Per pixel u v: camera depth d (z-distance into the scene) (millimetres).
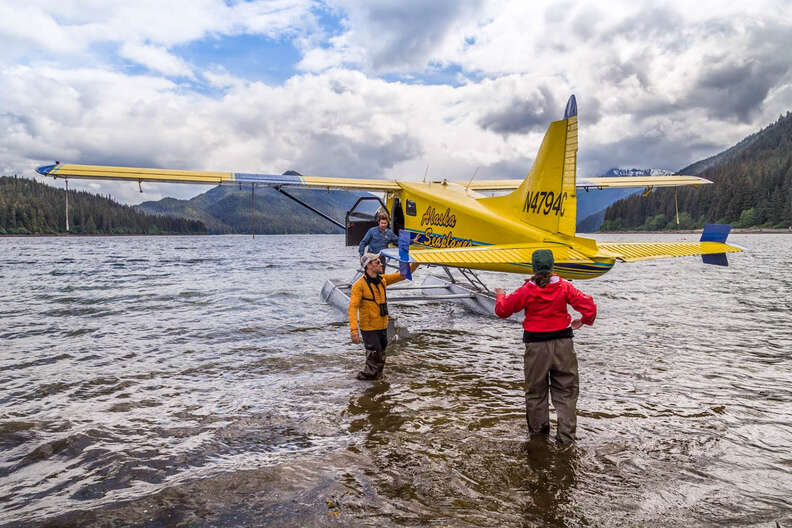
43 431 3520
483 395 4355
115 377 4910
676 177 12000
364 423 3662
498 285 13867
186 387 4594
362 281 4770
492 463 2975
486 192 12656
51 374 5020
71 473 2871
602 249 5957
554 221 6488
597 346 6270
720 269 19797
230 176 10094
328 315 8625
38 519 2348
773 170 123875
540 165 6742
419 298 8633
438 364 5461
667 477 2795
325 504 2484
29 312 8867
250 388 4555
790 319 8219
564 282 3404
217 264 22641
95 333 7070
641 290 12664
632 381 4750
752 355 5789
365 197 10742
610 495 2592
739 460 3020
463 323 8094
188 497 2555
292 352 5977
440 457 3061
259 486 2678
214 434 3467
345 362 5508
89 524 2305
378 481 2738
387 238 8539
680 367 5250
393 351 6109
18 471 2898
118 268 19953
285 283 13992
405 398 4254
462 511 2420
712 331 7238
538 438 3373
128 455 3111
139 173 9461
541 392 3430
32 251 36875
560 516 2379
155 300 10414
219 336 6895
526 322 3441
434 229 8727
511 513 2404
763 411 3908
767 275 16703
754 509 2441
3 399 4246
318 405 4074
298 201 10734
